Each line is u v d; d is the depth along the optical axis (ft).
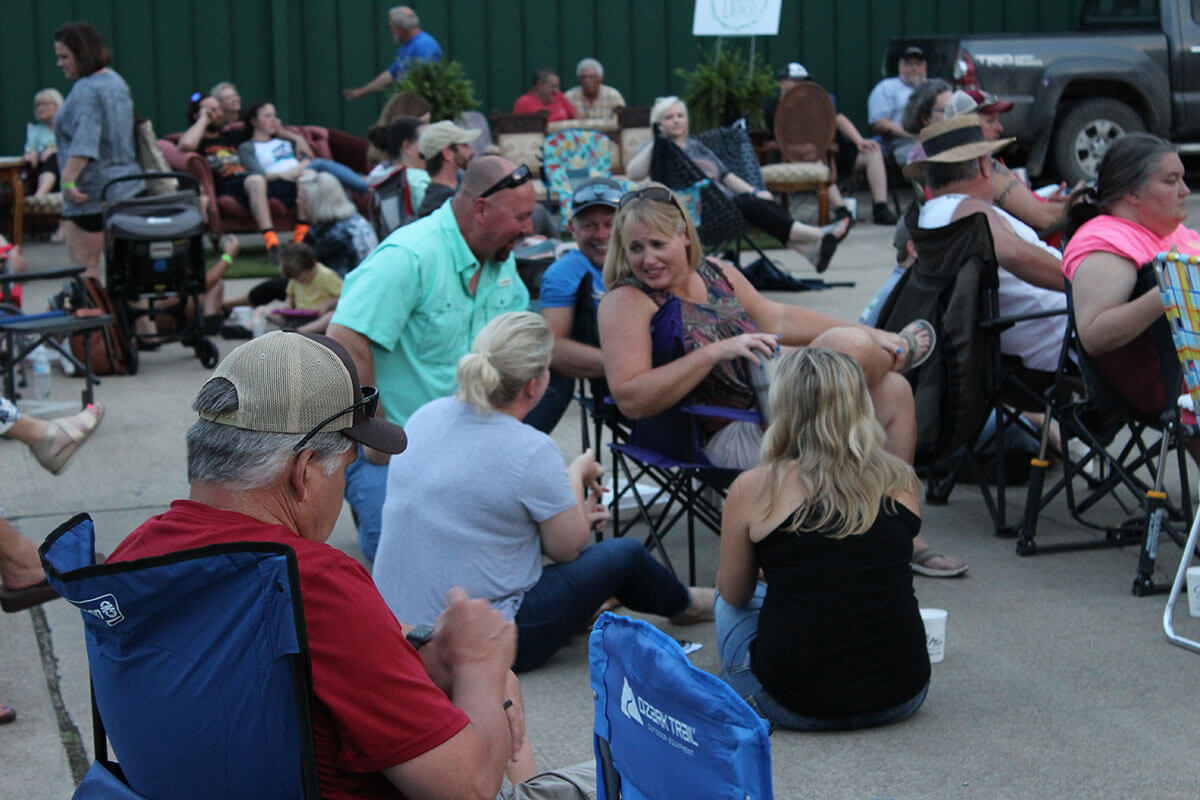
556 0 47.21
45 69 43.57
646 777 6.30
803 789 9.93
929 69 41.14
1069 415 14.83
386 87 42.96
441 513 11.57
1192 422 13.67
